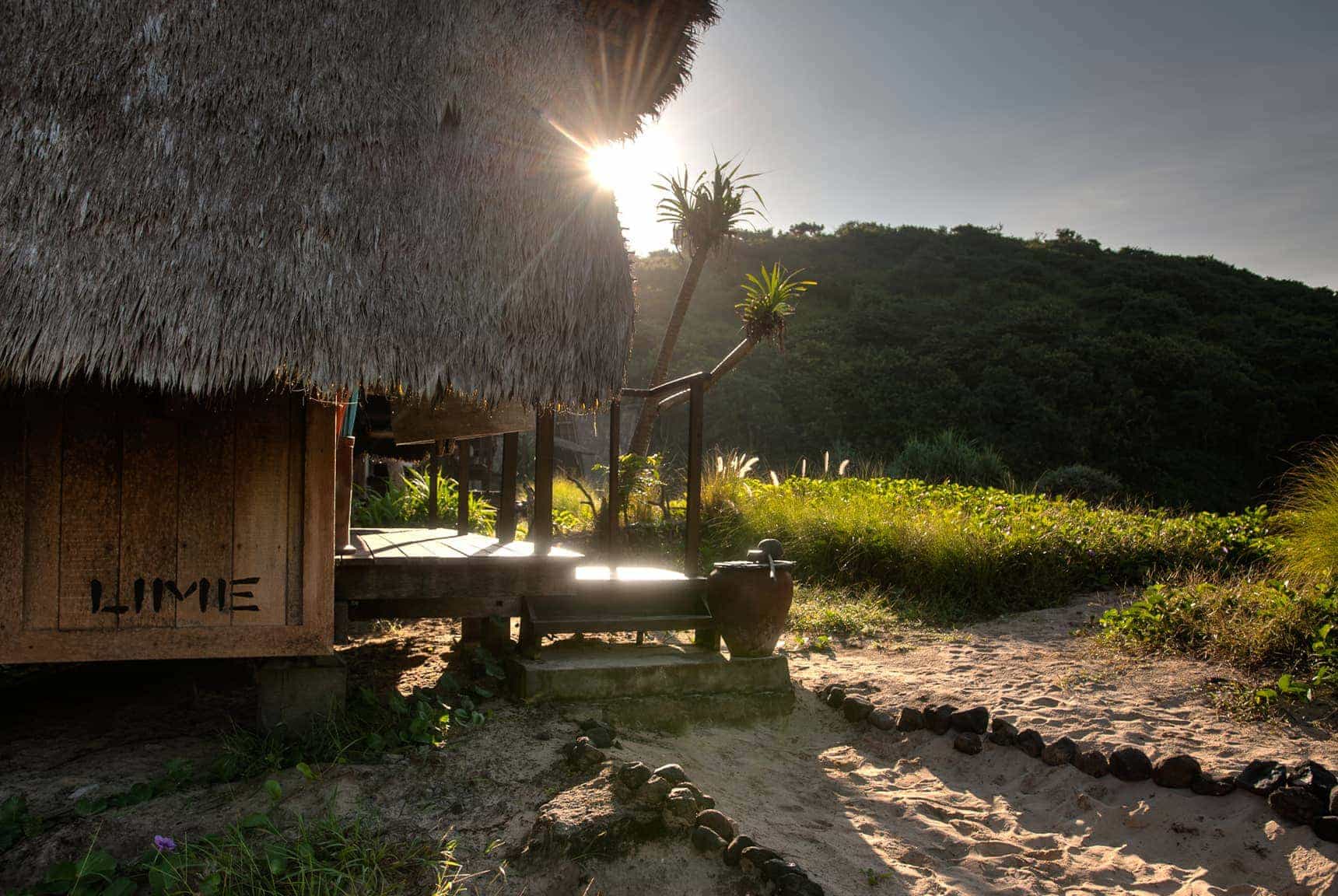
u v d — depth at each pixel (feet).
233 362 10.16
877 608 24.26
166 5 11.62
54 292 9.86
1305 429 120.78
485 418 18.16
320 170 11.38
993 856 11.27
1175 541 27.71
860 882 10.09
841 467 41.06
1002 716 15.44
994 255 201.16
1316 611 17.46
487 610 14.85
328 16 12.25
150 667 16.17
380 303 10.92
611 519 16.67
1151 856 11.38
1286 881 10.47
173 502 11.72
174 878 8.46
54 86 10.87
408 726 12.21
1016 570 25.95
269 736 11.76
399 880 8.97
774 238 209.97
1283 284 191.52
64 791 10.52
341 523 17.26
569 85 13.26
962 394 121.19
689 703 14.42
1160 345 131.75
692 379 16.61
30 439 11.32
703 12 16.16
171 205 10.62
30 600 11.29
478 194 11.96
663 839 9.96
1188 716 15.28
